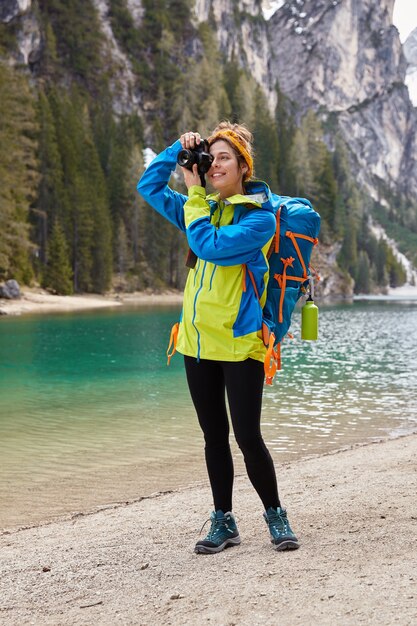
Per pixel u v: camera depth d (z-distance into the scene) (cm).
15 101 5731
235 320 282
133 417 886
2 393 1120
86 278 6731
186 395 1098
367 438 751
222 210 290
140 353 1850
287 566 277
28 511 470
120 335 2525
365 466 549
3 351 1891
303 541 315
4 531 410
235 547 313
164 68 12469
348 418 882
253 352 283
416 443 671
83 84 11125
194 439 739
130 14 12606
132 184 8162
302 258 289
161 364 1580
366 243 14362
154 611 243
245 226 273
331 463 577
